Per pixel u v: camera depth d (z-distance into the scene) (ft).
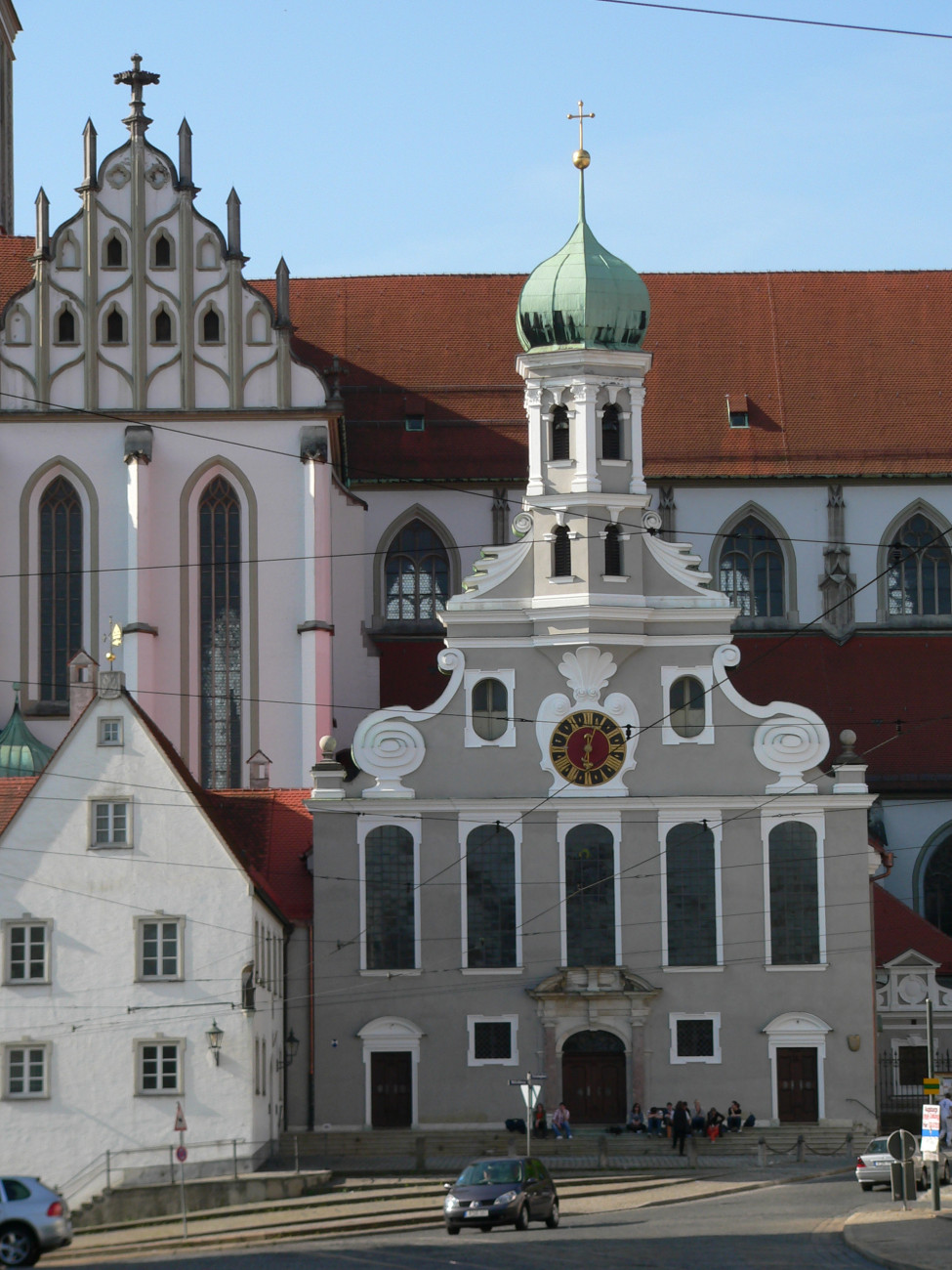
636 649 336.49
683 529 427.74
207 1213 251.19
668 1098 323.98
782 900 328.90
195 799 287.28
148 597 377.91
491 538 426.51
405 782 333.21
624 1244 198.80
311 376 385.09
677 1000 326.44
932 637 422.00
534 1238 209.36
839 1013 326.03
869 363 446.19
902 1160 222.28
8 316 385.50
